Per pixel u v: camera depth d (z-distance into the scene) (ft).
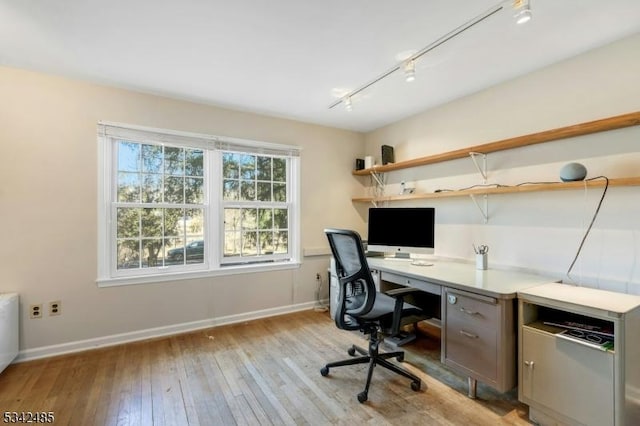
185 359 7.90
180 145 9.77
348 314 6.71
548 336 5.29
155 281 9.34
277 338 9.27
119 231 9.04
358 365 7.66
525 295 5.66
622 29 6.03
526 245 7.94
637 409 4.89
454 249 9.84
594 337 5.01
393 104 10.21
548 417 5.32
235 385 6.73
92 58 7.25
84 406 5.95
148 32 6.20
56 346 8.08
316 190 12.46
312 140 12.36
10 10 5.47
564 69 7.23
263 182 11.52
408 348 8.59
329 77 8.27
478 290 6.08
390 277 8.52
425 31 6.16
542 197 7.64
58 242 8.13
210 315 10.23
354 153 13.47
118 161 9.03
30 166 7.84
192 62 7.45
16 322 7.49
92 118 8.52
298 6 5.41
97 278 8.55
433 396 6.33
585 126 6.37
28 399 6.16
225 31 6.18
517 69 7.73
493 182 8.73
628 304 4.95
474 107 9.22
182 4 5.34
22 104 7.77
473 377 6.19
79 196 8.37
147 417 5.66
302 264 12.07
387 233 9.96
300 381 6.89
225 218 10.69
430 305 10.12
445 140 10.13
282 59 7.30
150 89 9.01
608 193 6.52
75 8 5.44
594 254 6.72
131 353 8.23
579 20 5.74
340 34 6.28
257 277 11.11
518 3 5.03
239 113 10.79
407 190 11.37
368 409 5.90
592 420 4.77
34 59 7.29
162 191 9.64
